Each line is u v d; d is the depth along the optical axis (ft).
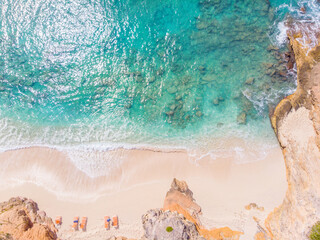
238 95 97.35
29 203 84.12
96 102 101.24
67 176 89.66
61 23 109.50
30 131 96.53
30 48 108.06
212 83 99.76
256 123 93.45
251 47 101.04
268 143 90.43
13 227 74.90
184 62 102.99
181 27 106.11
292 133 82.17
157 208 84.07
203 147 91.76
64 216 83.97
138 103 100.07
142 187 87.66
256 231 78.74
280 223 75.10
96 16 109.19
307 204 69.36
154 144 93.09
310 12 98.58
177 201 83.35
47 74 105.29
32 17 110.11
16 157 92.02
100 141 94.32
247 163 88.63
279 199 82.64
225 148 91.04
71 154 92.48
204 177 87.97
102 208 84.99
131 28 107.86
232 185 86.48
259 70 98.27
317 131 73.15
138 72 103.55
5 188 87.86
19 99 102.12
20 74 105.09
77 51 107.45
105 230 81.71
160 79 102.22
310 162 72.74
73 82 104.37
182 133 94.48
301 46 91.09
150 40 106.32
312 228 65.00
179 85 100.89
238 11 104.37
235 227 80.33
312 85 79.25
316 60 81.92
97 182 88.79
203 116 96.32
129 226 81.97
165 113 97.76
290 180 79.77
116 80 103.60
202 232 78.64
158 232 74.23
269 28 101.04
